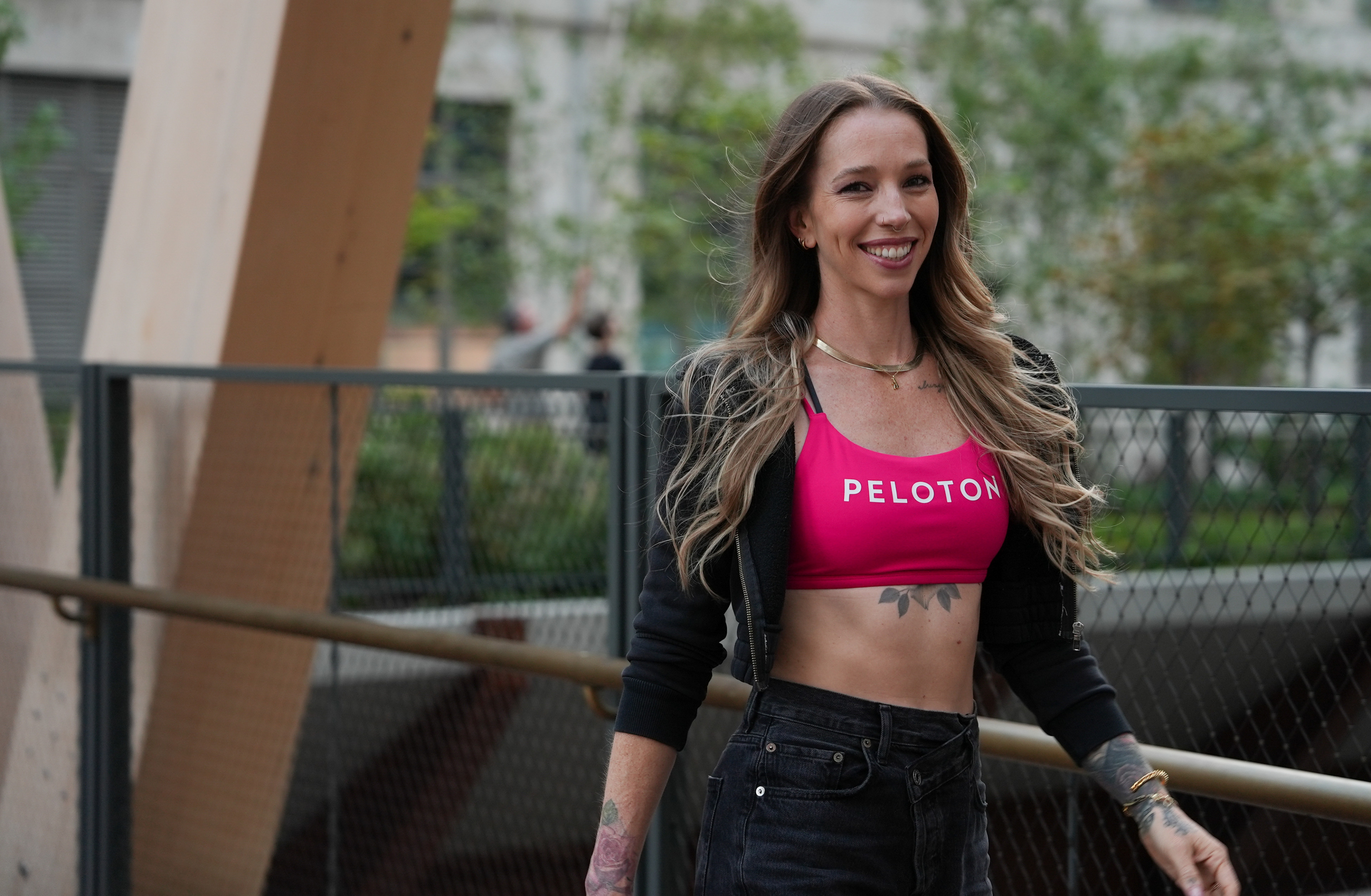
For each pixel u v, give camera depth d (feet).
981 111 41.86
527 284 46.73
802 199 7.14
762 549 6.67
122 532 15.42
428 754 13.06
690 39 44.98
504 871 12.50
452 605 12.44
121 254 17.29
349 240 15.94
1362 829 8.41
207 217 15.85
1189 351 39.65
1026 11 43.19
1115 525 9.60
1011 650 7.32
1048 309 40.45
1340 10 52.95
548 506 11.59
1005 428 7.05
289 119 15.05
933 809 6.69
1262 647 8.64
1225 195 39.09
